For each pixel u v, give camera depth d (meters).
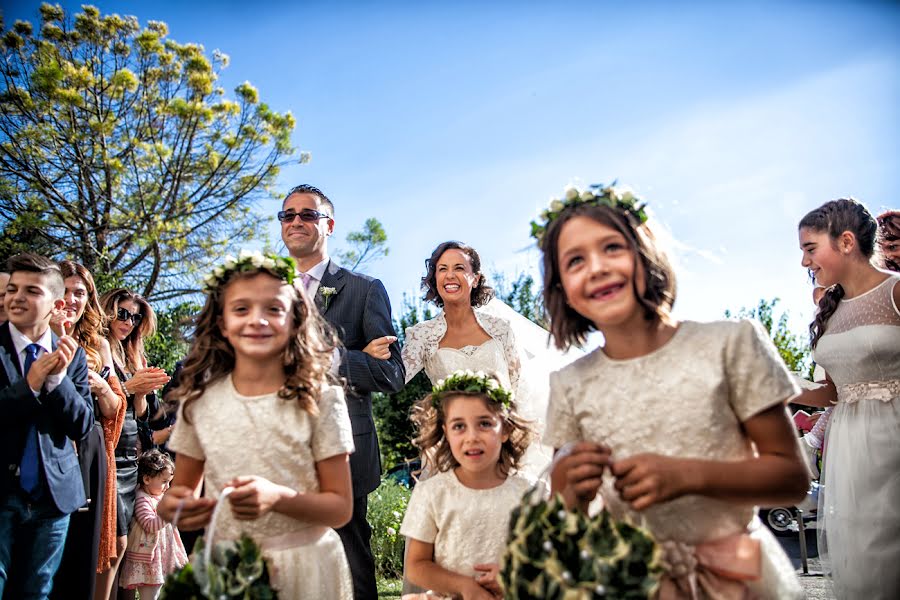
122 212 17.78
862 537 3.38
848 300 3.68
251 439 2.48
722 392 2.05
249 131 18.55
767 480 1.94
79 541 4.14
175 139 18.50
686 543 2.08
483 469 3.31
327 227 4.45
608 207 2.17
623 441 2.13
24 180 17.06
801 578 6.00
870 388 3.51
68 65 16.84
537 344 5.04
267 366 2.59
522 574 1.86
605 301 2.10
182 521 2.33
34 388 3.54
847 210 3.66
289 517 2.49
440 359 4.78
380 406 14.06
